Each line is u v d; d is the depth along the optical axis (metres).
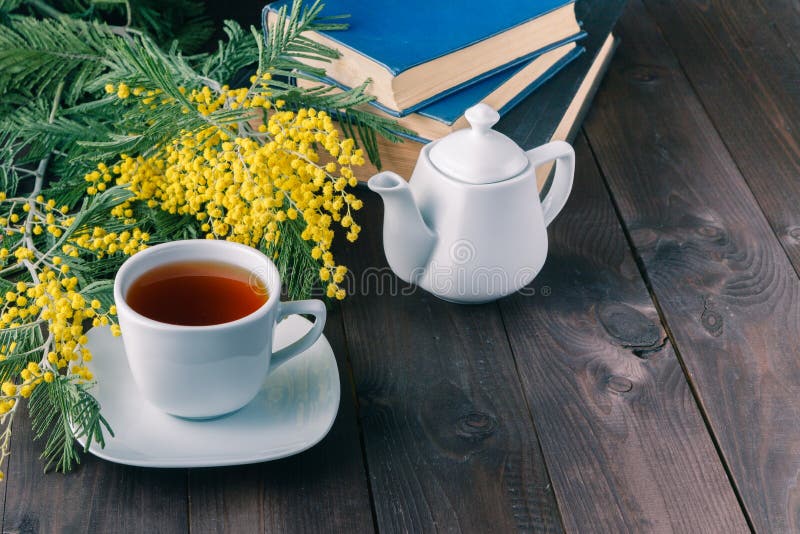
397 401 0.99
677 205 1.16
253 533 0.91
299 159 0.99
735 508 0.94
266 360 0.94
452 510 0.93
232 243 0.95
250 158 0.97
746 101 1.30
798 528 0.93
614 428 0.98
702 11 1.44
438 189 1.01
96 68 1.14
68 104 1.17
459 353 1.03
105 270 1.02
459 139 1.02
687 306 1.07
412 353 1.02
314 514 0.93
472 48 1.12
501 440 0.97
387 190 0.99
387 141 1.12
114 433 0.93
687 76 1.33
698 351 1.03
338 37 1.09
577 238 1.13
